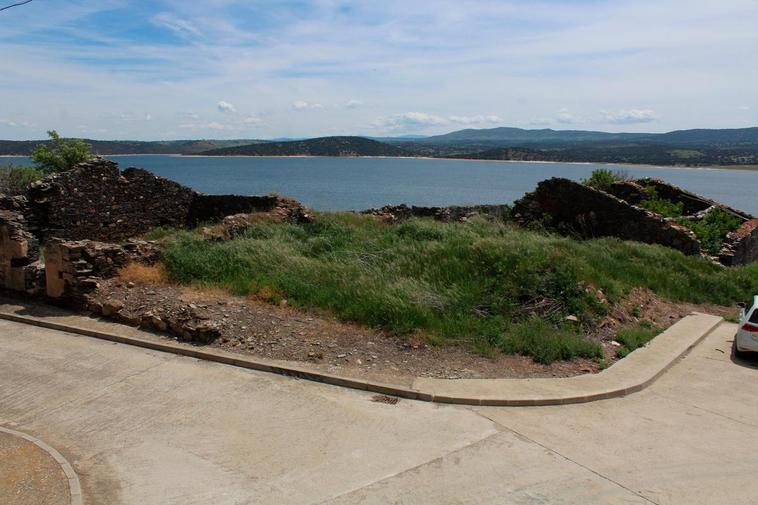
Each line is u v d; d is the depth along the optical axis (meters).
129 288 10.99
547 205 21.78
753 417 7.02
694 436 6.42
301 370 7.81
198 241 13.99
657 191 26.03
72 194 17.45
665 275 14.30
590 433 6.40
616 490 5.24
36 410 6.79
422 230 16.53
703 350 9.74
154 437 6.15
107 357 8.52
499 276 11.23
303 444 6.01
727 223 22.00
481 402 7.04
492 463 5.67
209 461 5.67
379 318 9.49
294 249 13.83
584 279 11.47
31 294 11.38
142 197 20.14
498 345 8.88
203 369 8.06
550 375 8.01
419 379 7.61
